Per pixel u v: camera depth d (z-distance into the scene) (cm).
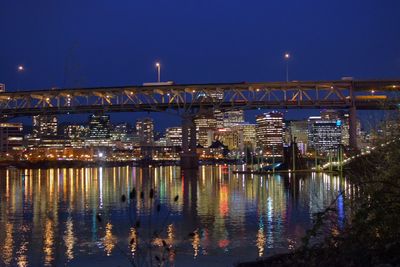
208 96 16788
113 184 11662
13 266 2717
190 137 18325
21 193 8694
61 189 9838
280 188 8888
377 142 1591
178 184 10988
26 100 18100
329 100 15288
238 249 3056
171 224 4116
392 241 1093
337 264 1045
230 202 6278
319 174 14250
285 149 16838
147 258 2522
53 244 3306
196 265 2566
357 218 1109
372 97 15075
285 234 3612
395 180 1287
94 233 3741
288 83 15662
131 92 17238
